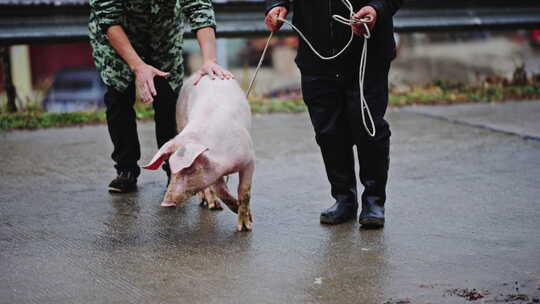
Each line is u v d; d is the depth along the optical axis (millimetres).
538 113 9406
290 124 9172
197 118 5023
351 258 4707
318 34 5270
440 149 7668
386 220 5480
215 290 4227
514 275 4359
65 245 5039
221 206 5895
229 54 19750
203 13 5738
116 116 6238
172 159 4625
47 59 21875
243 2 9867
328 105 5387
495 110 9695
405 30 10406
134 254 4852
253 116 9742
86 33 9328
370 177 5359
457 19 10602
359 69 5199
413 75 16469
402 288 4211
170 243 5070
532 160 7160
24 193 6320
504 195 6035
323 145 5453
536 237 5031
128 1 5793
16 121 9289
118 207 5938
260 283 4320
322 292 4176
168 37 6023
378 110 5254
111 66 6051
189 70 20219
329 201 6023
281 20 5316
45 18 9227
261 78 17281
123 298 4133
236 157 4984
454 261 4613
